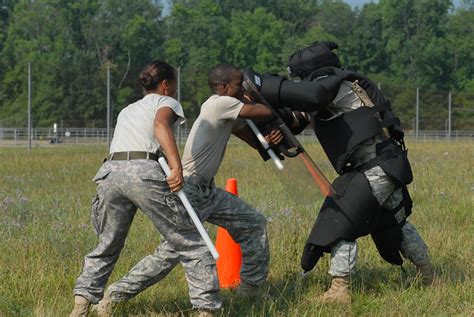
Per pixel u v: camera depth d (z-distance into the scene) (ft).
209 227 55.93
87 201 76.07
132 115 34.99
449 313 38.78
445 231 56.70
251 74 37.65
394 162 39.34
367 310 39.17
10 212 66.18
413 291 41.42
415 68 556.51
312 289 42.09
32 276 43.52
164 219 34.40
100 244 35.81
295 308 38.29
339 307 39.04
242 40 536.42
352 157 39.65
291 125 40.34
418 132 280.31
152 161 34.22
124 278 37.91
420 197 77.92
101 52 526.57
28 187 91.76
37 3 528.63
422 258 41.73
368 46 565.53
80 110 357.61
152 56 528.63
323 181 39.14
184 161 37.29
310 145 187.32
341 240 39.58
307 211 64.03
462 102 361.30
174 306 39.47
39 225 59.72
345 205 39.19
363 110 39.14
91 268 35.76
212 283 34.55
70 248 50.31
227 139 37.70
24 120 359.46
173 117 34.96
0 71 400.67
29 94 183.42
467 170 111.14
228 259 43.16
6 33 544.62
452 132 320.91
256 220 38.83
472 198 77.66
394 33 570.46
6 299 40.04
